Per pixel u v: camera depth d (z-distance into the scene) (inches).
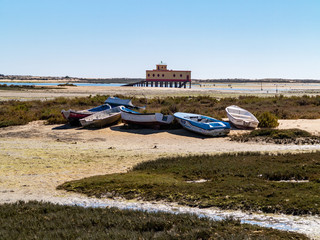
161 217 333.1
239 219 337.4
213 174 494.9
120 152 682.2
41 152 672.4
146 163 570.3
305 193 394.3
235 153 649.6
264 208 362.0
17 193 438.3
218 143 783.7
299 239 283.0
